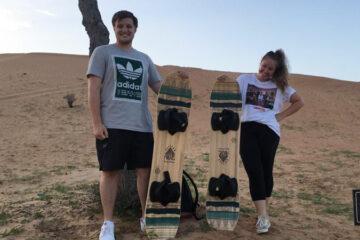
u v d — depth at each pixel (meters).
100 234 3.20
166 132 3.49
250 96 3.72
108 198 3.27
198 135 15.17
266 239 3.41
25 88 22.48
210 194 3.55
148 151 3.40
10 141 11.98
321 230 3.83
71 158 9.80
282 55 3.69
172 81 3.56
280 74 3.69
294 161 9.52
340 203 5.16
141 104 3.37
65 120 16.30
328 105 24.56
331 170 8.13
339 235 3.70
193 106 23.09
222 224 3.51
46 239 3.30
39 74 27.56
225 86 3.74
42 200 4.81
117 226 3.61
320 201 5.23
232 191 3.45
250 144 3.60
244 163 3.62
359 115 21.92
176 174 3.48
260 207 3.53
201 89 28.00
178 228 3.59
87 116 17.47
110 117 3.24
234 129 3.64
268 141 3.62
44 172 7.84
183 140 3.53
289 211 4.57
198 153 10.85
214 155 3.65
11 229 3.51
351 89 30.91
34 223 3.72
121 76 3.27
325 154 10.89
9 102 18.81
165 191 3.31
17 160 9.34
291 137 15.37
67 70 30.69
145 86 3.43
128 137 3.28
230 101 3.71
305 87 31.58
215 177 3.58
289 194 5.69
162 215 3.35
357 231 3.86
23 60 35.31
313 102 25.31
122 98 3.26
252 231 3.62
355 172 7.85
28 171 8.02
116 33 3.34
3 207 4.43
